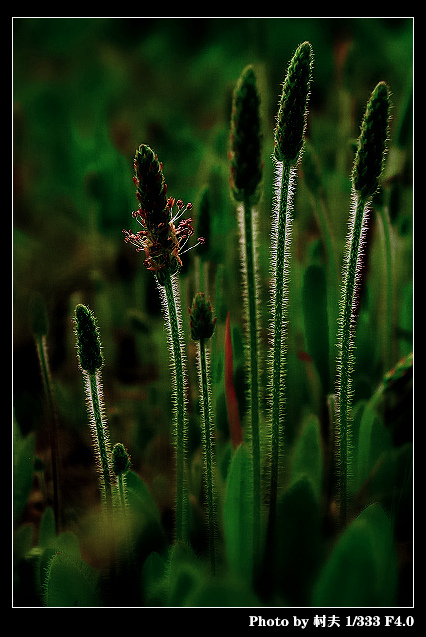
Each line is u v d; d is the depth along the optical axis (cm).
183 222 40
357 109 64
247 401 46
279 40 97
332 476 44
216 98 101
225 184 56
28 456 44
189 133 88
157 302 53
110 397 54
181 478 41
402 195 48
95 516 45
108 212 65
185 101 112
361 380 46
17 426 45
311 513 40
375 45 84
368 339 47
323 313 45
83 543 44
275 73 93
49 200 97
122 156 64
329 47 97
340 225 56
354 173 39
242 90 37
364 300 47
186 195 68
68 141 94
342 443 40
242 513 40
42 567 42
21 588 42
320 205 46
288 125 38
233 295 55
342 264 49
